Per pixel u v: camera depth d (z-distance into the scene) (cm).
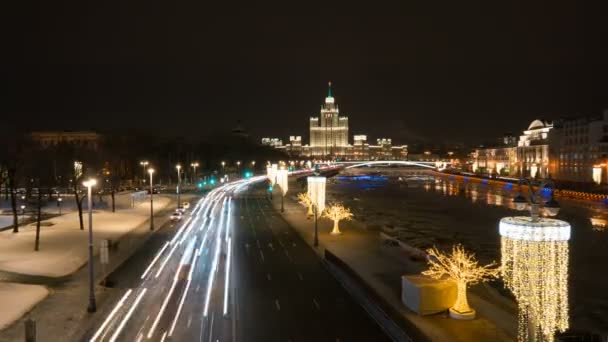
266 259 6128
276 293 4625
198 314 3984
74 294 4494
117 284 4881
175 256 6247
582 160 19412
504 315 3997
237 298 4453
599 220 11475
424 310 3891
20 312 3900
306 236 7800
